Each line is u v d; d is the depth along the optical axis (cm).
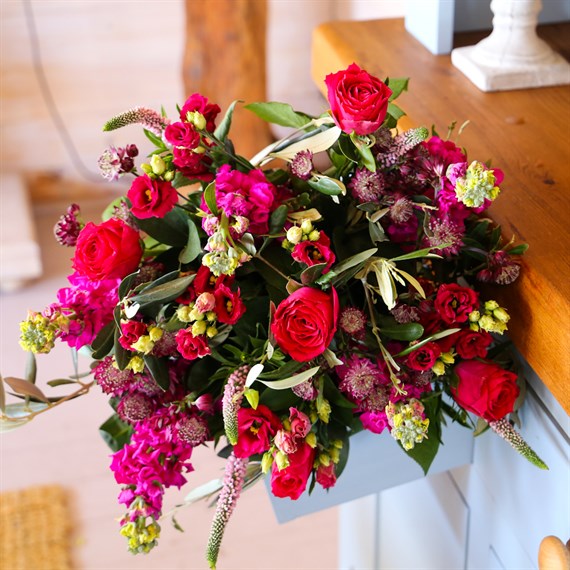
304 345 137
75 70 373
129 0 360
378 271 141
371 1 309
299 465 141
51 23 359
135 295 141
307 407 145
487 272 145
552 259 144
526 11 174
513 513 161
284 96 405
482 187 138
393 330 142
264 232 141
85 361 312
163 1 362
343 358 144
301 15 382
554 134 164
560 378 142
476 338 144
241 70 348
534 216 150
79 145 391
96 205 405
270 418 140
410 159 144
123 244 141
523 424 156
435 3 183
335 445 145
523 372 153
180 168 144
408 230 146
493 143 163
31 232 349
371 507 201
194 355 139
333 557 253
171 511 149
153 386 145
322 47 197
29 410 148
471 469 169
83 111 383
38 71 369
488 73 174
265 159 149
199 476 275
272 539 260
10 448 289
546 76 174
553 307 141
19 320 335
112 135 390
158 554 255
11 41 360
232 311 139
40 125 382
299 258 138
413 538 191
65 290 145
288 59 393
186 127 141
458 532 176
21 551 254
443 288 142
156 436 143
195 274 141
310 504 161
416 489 185
